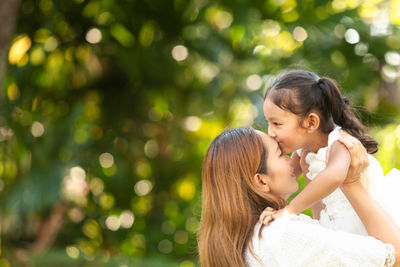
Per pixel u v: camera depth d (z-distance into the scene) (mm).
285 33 7207
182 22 7051
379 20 7254
